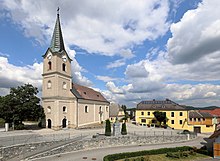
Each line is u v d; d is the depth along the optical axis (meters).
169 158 33.72
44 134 41.81
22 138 34.22
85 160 29.06
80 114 61.47
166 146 41.03
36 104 48.69
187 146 39.22
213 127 69.44
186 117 72.44
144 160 30.25
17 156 27.98
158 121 75.31
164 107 76.69
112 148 38.12
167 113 75.00
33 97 47.78
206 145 41.41
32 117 48.09
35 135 39.16
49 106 54.53
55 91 54.03
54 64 55.12
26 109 45.56
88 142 36.97
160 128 67.25
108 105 85.62
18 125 46.62
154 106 79.12
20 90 46.91
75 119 58.22
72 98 58.91
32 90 48.25
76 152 34.03
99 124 72.56
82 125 62.25
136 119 80.06
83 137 40.41
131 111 109.62
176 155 34.06
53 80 54.81
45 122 54.47
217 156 34.34
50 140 34.00
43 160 28.17
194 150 37.44
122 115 100.88
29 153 29.36
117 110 101.56
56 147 32.34
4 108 44.28
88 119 66.56
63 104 56.03
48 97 54.56
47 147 32.16
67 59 59.50
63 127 55.88
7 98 45.06
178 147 37.81
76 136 40.91
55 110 53.19
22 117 46.38
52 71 55.03
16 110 45.00
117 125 45.84
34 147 30.58
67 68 59.28
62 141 35.38
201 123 70.88
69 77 59.78
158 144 43.53
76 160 28.92
